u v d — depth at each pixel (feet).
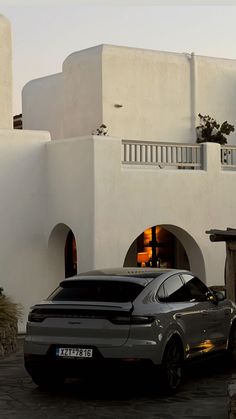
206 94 73.72
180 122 72.08
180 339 33.71
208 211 60.64
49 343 32.30
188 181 59.62
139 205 56.90
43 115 83.97
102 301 32.37
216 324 37.81
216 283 60.64
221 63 75.05
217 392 33.53
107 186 55.26
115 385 35.35
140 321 31.42
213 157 61.21
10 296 57.77
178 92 72.13
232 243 48.44
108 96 68.39
